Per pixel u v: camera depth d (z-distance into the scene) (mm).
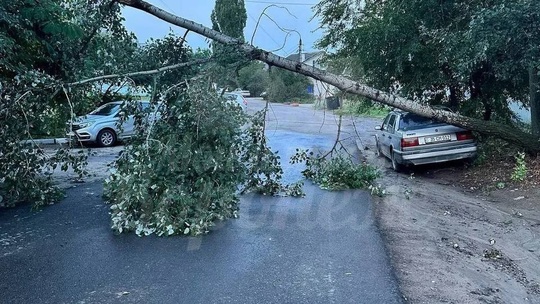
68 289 4441
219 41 8297
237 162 7410
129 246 5715
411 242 5871
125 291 4391
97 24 8164
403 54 11125
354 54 12492
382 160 13055
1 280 4660
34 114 7414
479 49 8516
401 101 9539
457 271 4941
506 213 7309
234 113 7266
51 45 7953
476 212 7402
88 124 15516
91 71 8133
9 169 7414
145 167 6305
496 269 5074
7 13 6707
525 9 7816
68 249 5594
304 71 8977
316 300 4164
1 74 7688
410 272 4855
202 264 5086
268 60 8539
